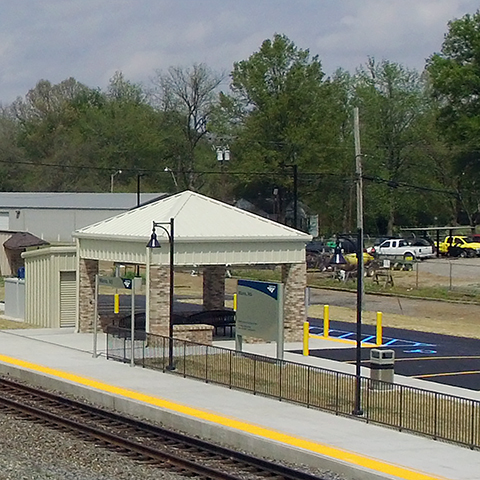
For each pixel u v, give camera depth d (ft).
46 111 440.45
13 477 57.16
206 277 134.41
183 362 94.89
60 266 135.03
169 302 107.55
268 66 306.14
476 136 268.00
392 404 79.20
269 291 100.78
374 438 68.13
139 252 114.83
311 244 278.87
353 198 336.08
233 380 88.89
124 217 125.18
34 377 95.50
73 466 61.41
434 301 190.70
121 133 397.39
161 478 58.85
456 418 72.79
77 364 101.45
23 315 145.59
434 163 354.54
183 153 393.50
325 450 63.46
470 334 139.74
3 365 101.50
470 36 271.08
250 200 337.31
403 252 282.97
